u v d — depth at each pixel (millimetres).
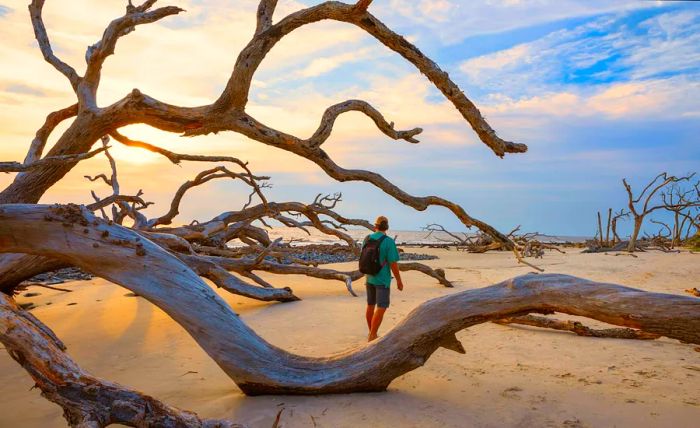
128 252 4977
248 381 4430
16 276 7980
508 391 4496
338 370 4477
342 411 4008
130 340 7051
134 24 7715
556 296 4070
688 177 31453
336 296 11422
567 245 45719
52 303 10656
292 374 4445
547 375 5031
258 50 6910
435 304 4438
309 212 14586
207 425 3166
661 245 36938
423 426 3668
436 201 9086
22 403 4441
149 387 4828
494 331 7316
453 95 6816
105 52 7828
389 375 4445
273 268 11867
